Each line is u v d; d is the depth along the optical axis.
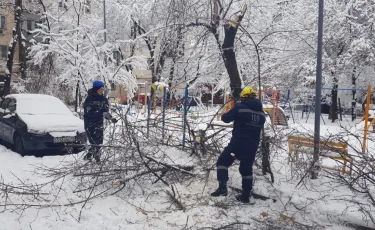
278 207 5.04
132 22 18.94
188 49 9.98
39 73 18.38
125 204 5.03
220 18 7.66
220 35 8.87
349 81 21.91
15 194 5.24
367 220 4.32
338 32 19.48
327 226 4.48
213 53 10.65
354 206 4.62
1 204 4.90
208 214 4.79
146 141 6.18
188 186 5.72
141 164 5.67
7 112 9.49
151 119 6.70
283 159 6.82
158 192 5.45
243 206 5.09
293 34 14.52
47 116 8.95
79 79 14.84
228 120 5.21
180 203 5.02
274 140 6.21
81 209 4.68
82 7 18.59
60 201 5.06
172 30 8.35
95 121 6.93
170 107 8.02
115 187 5.55
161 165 5.87
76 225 4.36
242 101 5.45
